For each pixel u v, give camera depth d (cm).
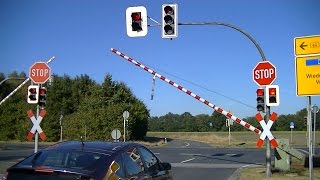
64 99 6150
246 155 3241
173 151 3725
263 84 1742
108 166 626
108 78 5897
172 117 12162
